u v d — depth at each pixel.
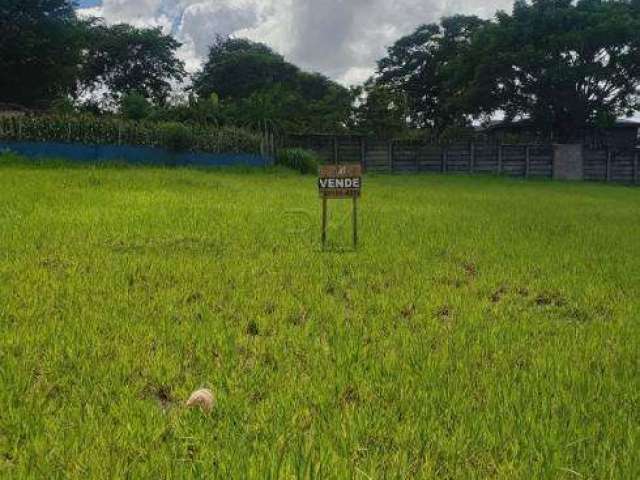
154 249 7.04
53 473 2.27
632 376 3.53
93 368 3.30
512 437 2.67
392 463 2.39
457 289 5.75
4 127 21.61
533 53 39.19
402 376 3.35
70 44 40.94
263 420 2.75
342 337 4.06
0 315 4.15
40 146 22.14
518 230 10.18
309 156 29.53
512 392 3.13
